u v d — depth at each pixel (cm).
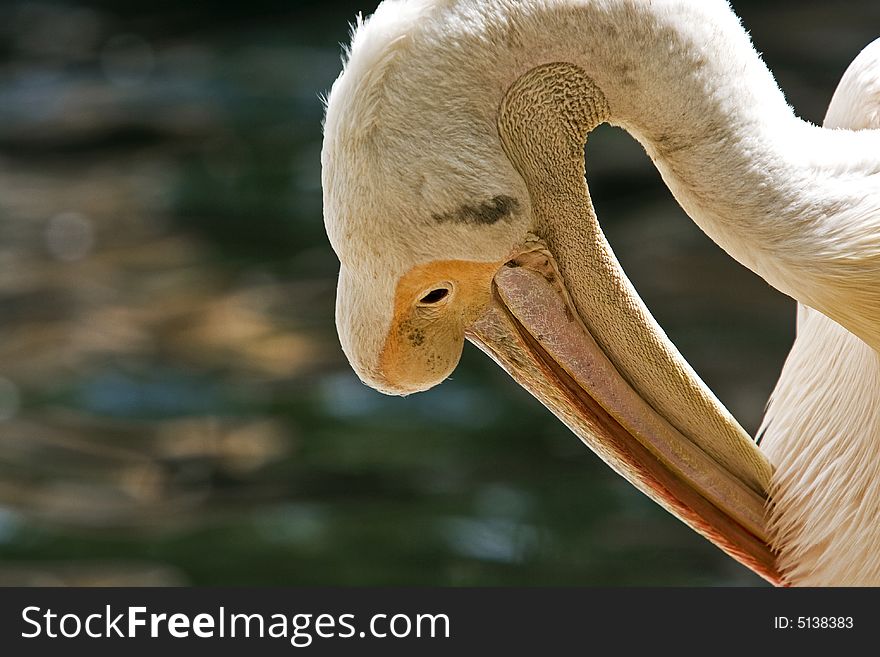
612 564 1120
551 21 425
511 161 438
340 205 432
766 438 540
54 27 2666
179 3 2711
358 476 1262
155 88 2338
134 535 1178
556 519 1188
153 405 1388
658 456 484
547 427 1340
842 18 2308
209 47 2531
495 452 1298
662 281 1591
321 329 1553
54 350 1498
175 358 1484
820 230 429
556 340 471
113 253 1769
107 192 1973
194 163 2066
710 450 488
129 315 1587
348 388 1421
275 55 2466
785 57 2167
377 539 1162
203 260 1745
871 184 429
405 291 444
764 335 1462
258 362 1475
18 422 1348
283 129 2170
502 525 1180
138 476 1273
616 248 1680
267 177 2012
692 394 481
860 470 499
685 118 432
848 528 503
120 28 2638
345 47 445
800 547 513
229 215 1891
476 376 1440
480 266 446
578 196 453
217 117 2217
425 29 421
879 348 448
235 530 1188
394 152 422
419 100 421
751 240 435
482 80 425
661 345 477
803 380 531
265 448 1312
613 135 1942
